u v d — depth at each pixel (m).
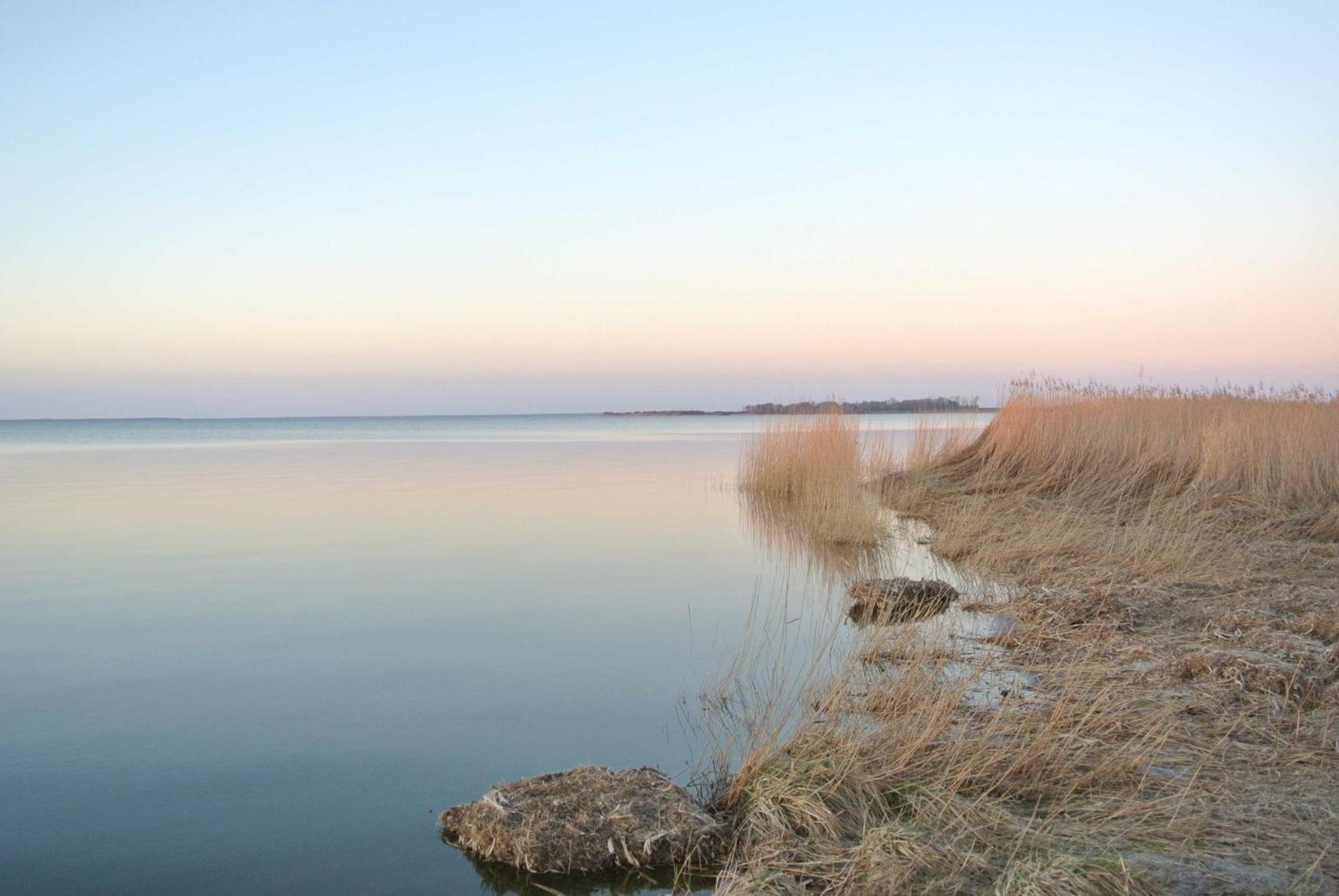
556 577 12.34
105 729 6.75
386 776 5.90
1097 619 8.33
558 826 4.80
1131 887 3.81
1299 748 5.34
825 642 8.67
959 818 4.52
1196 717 5.93
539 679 7.85
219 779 5.87
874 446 23.58
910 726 5.54
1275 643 7.06
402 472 31.00
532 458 39.00
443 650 8.81
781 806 4.75
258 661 8.46
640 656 8.51
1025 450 18.81
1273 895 3.83
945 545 13.42
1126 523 13.27
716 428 92.25
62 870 4.75
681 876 4.49
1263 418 15.40
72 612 10.40
